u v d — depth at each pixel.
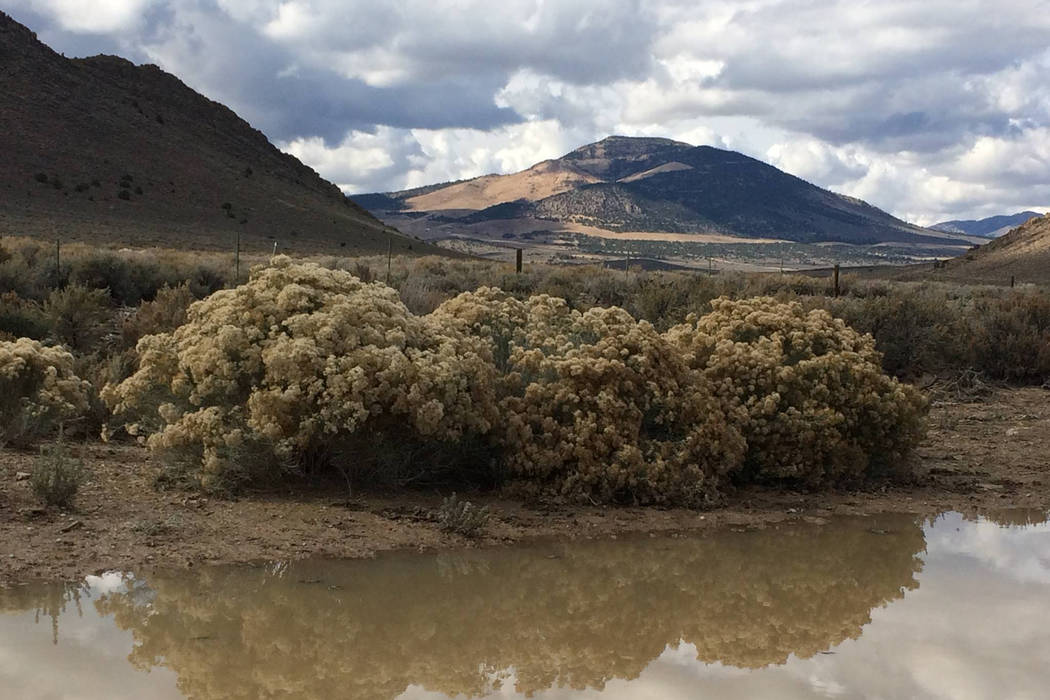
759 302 11.97
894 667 5.66
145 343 9.29
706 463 9.97
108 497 8.34
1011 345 19.05
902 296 25.25
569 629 6.32
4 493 8.11
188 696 4.96
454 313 11.12
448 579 7.18
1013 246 113.56
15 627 5.74
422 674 5.49
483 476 9.84
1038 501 10.27
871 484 10.85
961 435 13.56
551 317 11.05
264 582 6.82
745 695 5.25
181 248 80.25
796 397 10.72
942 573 7.66
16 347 10.04
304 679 5.32
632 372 9.77
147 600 6.35
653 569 7.65
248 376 8.91
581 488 9.45
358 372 8.50
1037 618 6.58
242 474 8.83
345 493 9.12
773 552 8.21
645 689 5.33
